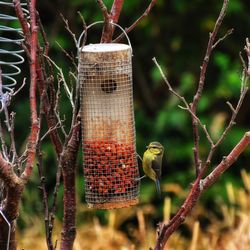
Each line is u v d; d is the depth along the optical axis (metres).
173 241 12.32
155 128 16.16
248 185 12.98
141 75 17.64
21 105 16.09
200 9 16.88
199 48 17.16
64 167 5.86
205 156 15.65
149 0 16.70
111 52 6.24
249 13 16.97
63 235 5.91
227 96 15.96
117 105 6.43
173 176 15.84
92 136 6.49
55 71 14.23
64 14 16.91
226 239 11.65
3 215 5.11
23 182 4.99
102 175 6.54
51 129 5.60
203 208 14.05
